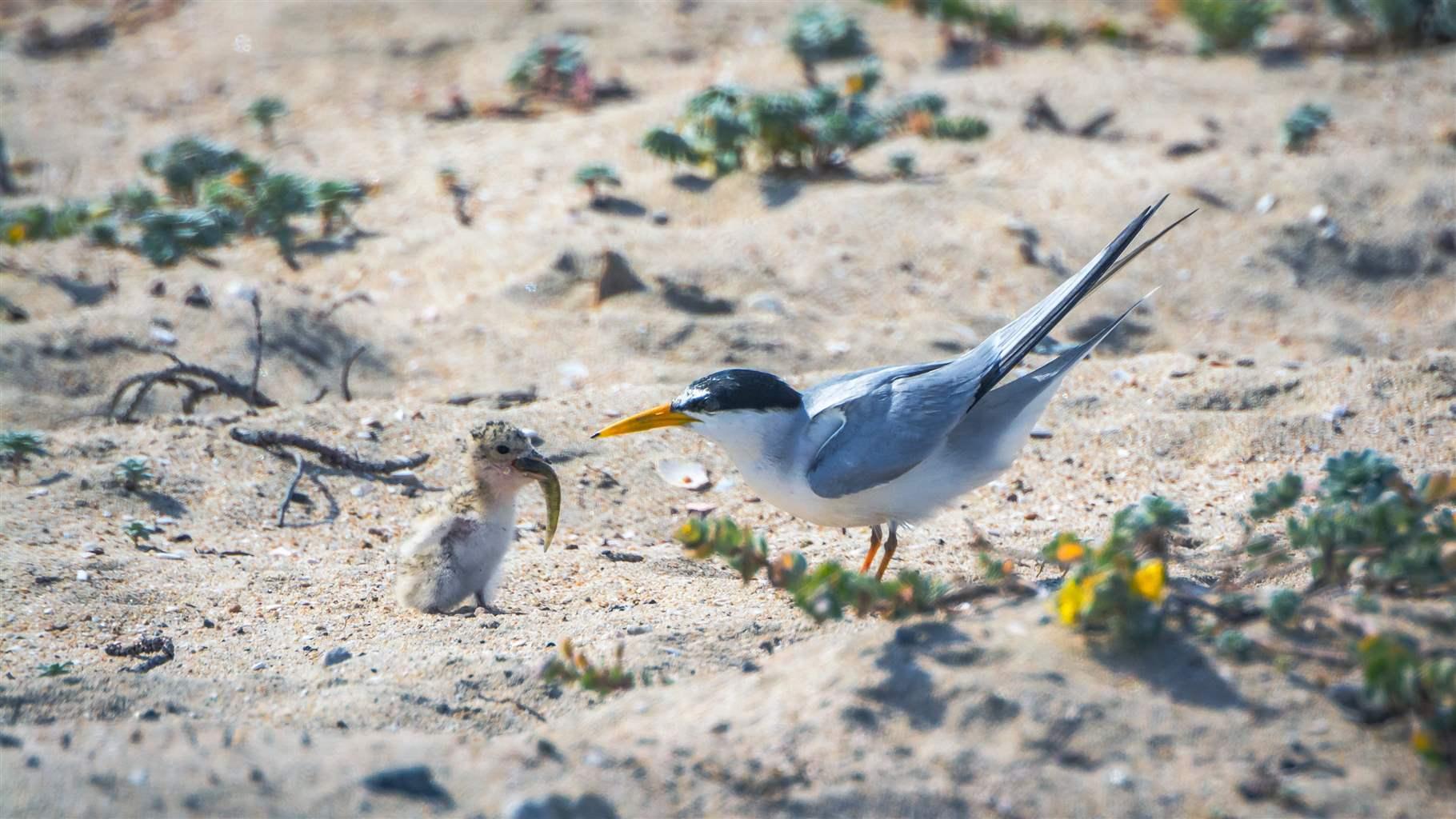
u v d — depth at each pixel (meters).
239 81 22.20
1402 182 16.45
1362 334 14.24
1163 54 22.31
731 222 16.31
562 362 13.45
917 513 8.40
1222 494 10.75
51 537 9.67
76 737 5.96
